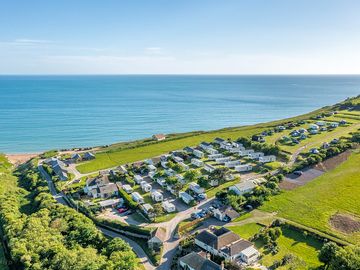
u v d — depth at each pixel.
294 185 119.56
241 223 95.88
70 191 129.50
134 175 143.62
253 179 126.88
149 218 102.62
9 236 91.88
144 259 82.88
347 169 130.38
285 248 82.19
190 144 197.25
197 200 114.69
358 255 66.19
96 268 72.19
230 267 73.50
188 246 85.62
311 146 165.12
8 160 192.00
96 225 103.38
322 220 93.75
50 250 82.50
